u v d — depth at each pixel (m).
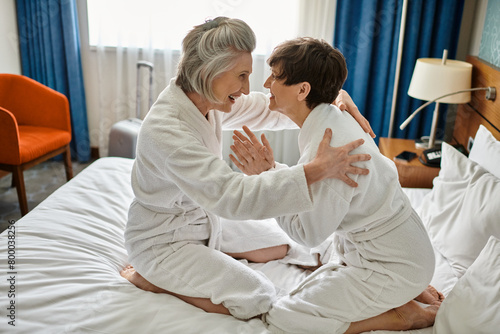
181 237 1.58
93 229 1.85
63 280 1.52
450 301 1.41
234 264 1.52
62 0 3.40
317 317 1.38
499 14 2.55
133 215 1.60
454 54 3.23
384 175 1.39
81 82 3.68
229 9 3.46
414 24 3.12
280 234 1.80
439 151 2.56
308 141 1.42
